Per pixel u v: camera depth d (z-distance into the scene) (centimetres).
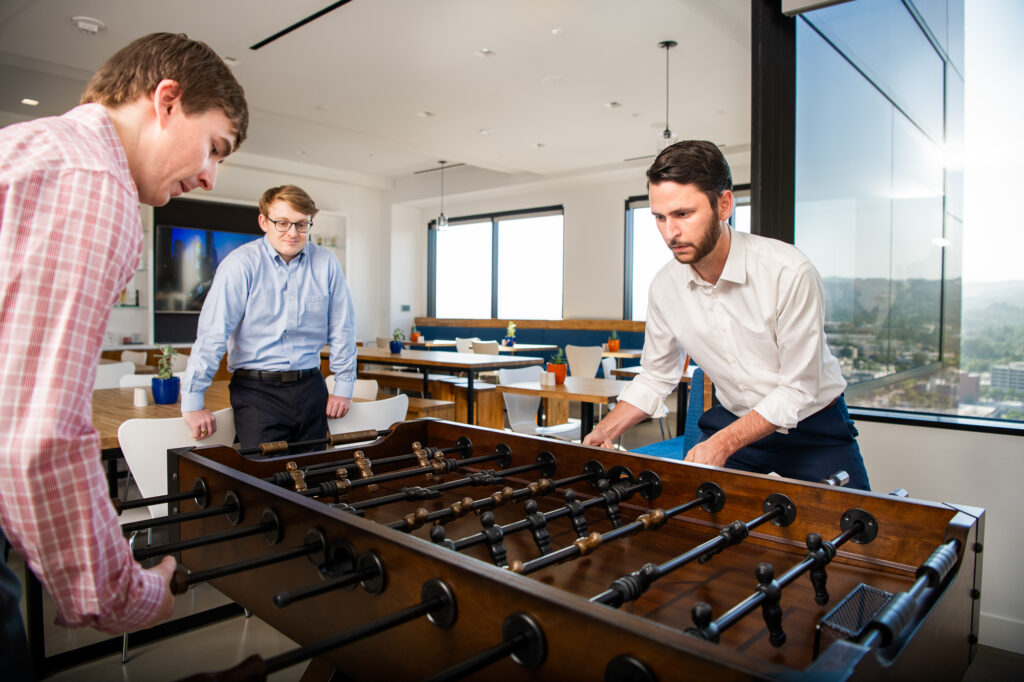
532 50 465
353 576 82
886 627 63
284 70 509
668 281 176
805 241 261
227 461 140
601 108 594
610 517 118
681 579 98
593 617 61
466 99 575
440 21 420
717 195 144
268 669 62
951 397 246
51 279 70
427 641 77
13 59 488
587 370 568
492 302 1011
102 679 199
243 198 877
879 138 248
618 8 400
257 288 235
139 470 210
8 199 69
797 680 52
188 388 224
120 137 88
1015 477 221
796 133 257
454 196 983
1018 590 221
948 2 241
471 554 107
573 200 900
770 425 148
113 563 75
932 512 97
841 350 263
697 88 539
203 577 85
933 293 246
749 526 100
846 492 106
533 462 150
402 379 541
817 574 89
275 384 241
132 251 79
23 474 67
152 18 420
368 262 1038
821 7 237
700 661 55
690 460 137
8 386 68
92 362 74
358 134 701
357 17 416
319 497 134
